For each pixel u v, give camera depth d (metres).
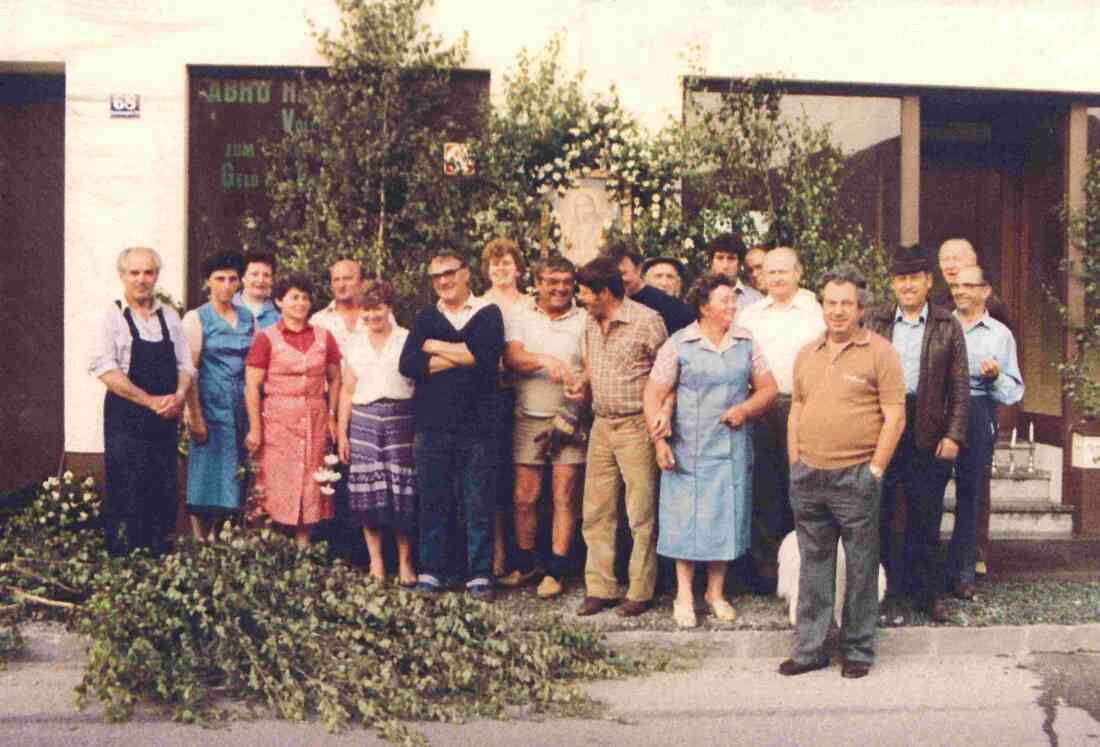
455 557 7.12
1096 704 5.36
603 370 6.48
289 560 5.86
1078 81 8.82
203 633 5.29
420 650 5.33
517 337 6.79
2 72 8.62
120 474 6.48
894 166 8.84
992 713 5.21
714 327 6.34
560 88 8.05
